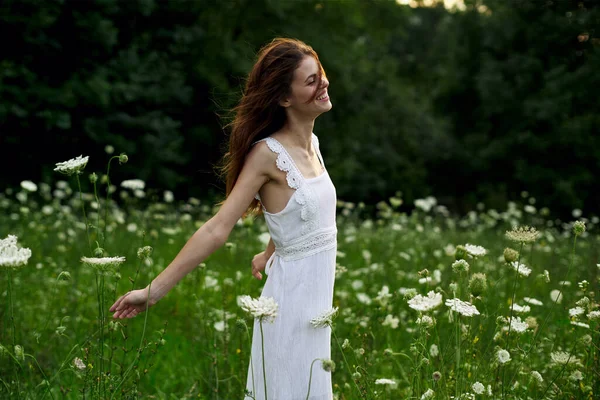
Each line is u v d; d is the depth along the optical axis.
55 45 16.56
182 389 4.31
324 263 3.11
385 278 5.97
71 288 5.66
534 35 26.17
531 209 10.95
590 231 10.93
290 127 3.12
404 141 29.16
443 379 3.05
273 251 3.53
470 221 11.52
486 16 30.08
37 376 3.99
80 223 8.46
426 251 7.28
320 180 3.11
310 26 23.72
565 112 24.88
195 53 20.44
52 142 17.41
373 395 3.25
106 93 16.89
